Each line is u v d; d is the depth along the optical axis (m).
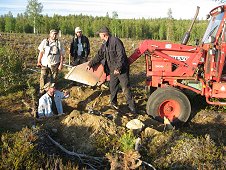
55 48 8.63
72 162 5.52
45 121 6.75
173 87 7.57
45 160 5.31
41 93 8.64
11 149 5.18
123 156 5.53
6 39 28.14
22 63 11.35
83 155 5.70
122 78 7.52
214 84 7.59
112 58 7.42
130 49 23.91
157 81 7.96
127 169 5.10
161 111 7.48
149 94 8.57
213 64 7.53
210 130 7.35
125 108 8.02
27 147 5.21
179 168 5.45
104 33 7.33
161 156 5.68
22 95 8.76
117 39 7.33
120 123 6.64
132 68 14.34
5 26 50.06
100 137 6.07
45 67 8.71
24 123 6.75
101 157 5.69
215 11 7.95
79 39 9.83
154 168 5.31
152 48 7.80
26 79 10.12
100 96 8.66
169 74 7.91
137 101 8.77
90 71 7.91
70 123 6.39
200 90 7.86
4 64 9.64
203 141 6.02
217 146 6.06
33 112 7.29
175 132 6.28
